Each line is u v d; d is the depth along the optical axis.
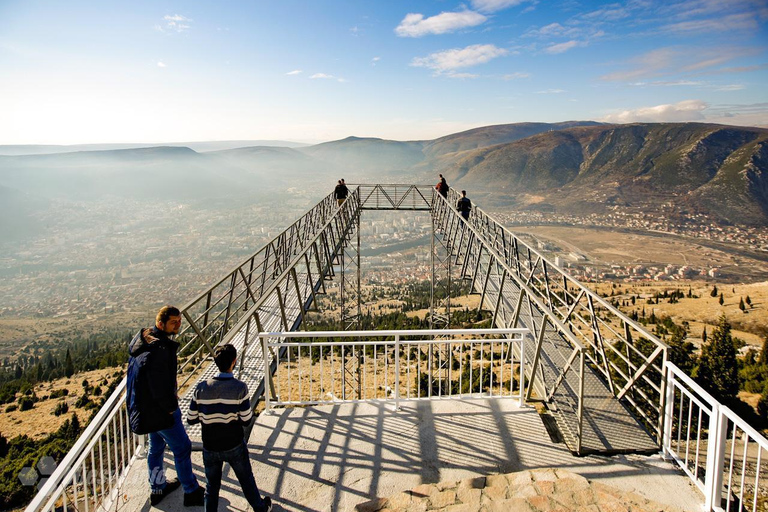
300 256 11.16
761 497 5.20
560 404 6.32
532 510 3.99
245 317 6.32
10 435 31.09
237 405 3.90
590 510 4.00
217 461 3.93
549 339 10.10
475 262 17.50
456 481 4.57
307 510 4.37
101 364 54.94
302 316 11.20
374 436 5.52
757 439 3.80
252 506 4.16
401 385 16.81
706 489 4.51
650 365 5.86
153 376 3.89
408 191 28.50
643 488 4.75
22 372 63.34
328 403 6.17
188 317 6.90
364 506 4.25
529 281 12.92
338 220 20.67
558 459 5.18
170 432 4.18
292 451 5.25
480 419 5.91
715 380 22.47
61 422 33.47
